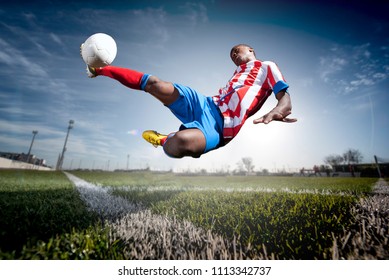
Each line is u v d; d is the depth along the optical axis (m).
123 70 1.81
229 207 2.59
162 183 8.91
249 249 1.39
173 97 1.82
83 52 1.88
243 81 2.05
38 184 5.93
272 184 8.69
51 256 1.26
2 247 1.31
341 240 1.46
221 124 1.91
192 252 1.31
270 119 1.63
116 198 3.63
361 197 3.33
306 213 2.22
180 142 1.57
